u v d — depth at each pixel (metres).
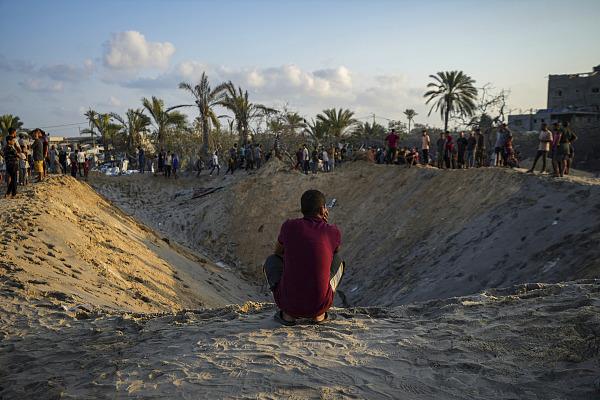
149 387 3.70
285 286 4.87
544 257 11.96
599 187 13.71
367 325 4.98
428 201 20.19
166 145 43.56
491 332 4.41
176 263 17.31
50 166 25.53
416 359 3.98
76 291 8.20
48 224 11.89
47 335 5.59
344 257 21.38
